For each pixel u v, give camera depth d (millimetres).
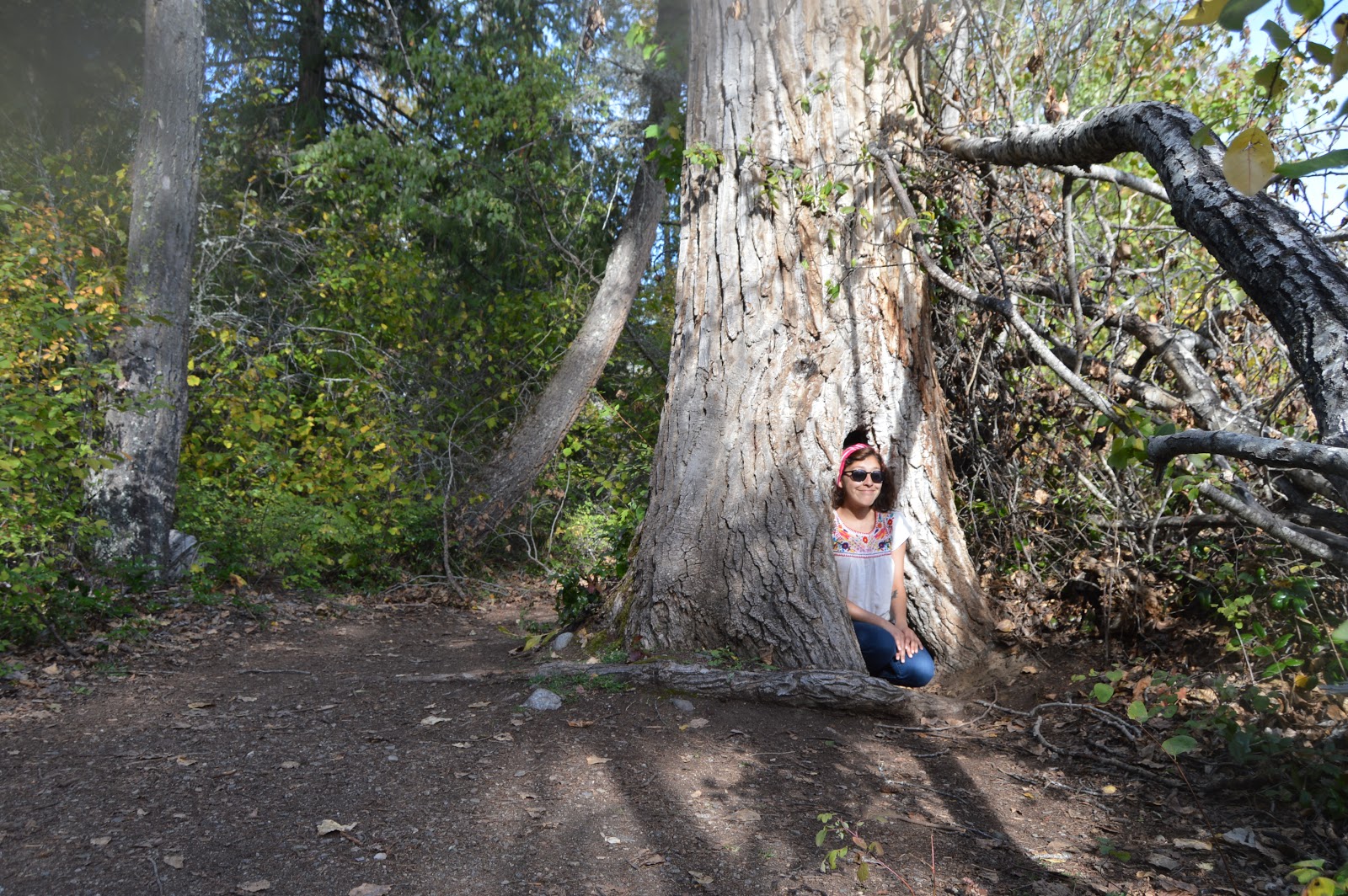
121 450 7121
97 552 7008
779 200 4680
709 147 4730
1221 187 2363
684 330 4844
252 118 13031
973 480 5383
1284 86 1663
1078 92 5750
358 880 2494
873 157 4578
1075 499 5094
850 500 4527
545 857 2639
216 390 9258
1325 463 1663
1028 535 5270
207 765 3340
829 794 3125
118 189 10062
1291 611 3871
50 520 5809
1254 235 2213
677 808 2973
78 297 7387
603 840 2752
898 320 4883
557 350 12461
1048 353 3367
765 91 4727
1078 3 5105
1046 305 5164
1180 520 4422
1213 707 3715
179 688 4586
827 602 4289
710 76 4867
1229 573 4180
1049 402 5059
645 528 4707
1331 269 2080
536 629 5633
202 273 10281
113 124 11688
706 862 2625
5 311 6523
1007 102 4633
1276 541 3982
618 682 4102
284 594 7754
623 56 12062
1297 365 2064
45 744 3613
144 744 3602
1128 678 4152
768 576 4316
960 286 4012
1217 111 5820
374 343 11031
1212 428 3809
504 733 3635
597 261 14180
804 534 4367
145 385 7234
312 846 2682
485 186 13016
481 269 13797
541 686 4129
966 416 5434
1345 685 1643
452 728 3725
